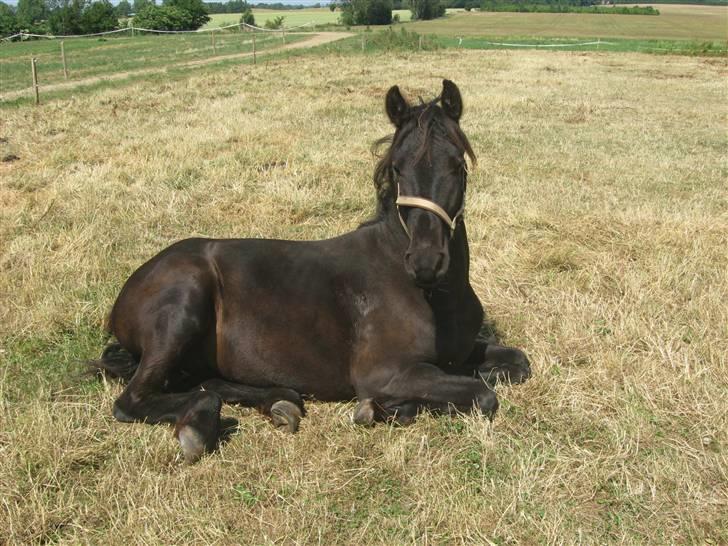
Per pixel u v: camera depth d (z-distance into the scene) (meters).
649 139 12.30
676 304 5.36
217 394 3.64
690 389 4.05
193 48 39.97
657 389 4.04
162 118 13.62
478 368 4.18
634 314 5.03
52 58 33.56
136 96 17.17
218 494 3.17
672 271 5.83
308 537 2.91
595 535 2.94
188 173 9.24
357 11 82.50
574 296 5.44
